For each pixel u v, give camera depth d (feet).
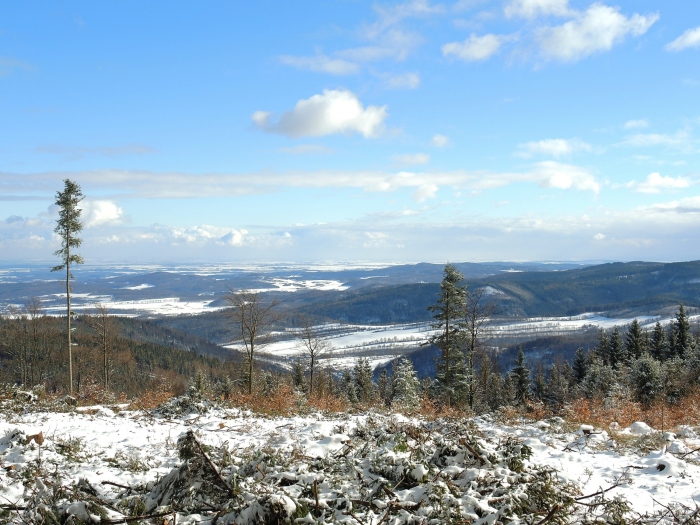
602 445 32.96
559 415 48.42
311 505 16.78
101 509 16.37
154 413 45.06
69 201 90.33
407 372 127.44
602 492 19.17
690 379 86.84
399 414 48.91
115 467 24.93
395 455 21.07
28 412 41.14
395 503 17.11
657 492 22.43
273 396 56.70
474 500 16.94
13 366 160.97
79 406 47.75
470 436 22.82
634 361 127.24
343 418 45.52
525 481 18.97
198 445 19.06
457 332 103.14
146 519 16.38
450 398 98.63
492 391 158.71
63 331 161.89
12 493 19.29
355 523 15.88
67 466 24.22
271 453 21.84
